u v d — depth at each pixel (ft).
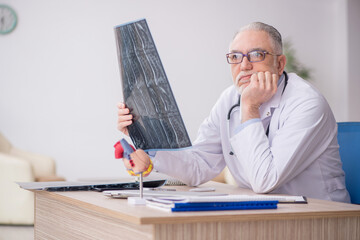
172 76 22.36
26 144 20.20
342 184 5.54
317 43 24.70
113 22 21.42
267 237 3.04
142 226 2.86
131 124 4.38
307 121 5.00
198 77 22.71
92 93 21.06
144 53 3.95
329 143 5.32
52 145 20.53
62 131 20.66
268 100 5.37
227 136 5.90
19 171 13.37
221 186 5.70
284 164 4.71
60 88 20.66
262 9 23.84
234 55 5.50
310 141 4.96
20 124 20.12
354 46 24.63
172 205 2.98
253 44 5.37
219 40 23.06
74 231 4.05
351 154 5.97
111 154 21.29
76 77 20.86
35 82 20.31
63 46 20.70
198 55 22.75
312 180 5.30
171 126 3.97
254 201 3.17
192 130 22.58
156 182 5.01
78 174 20.83
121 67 4.24
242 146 4.86
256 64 5.38
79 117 20.89
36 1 20.31
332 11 25.03
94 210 3.60
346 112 24.59
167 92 3.86
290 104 5.23
